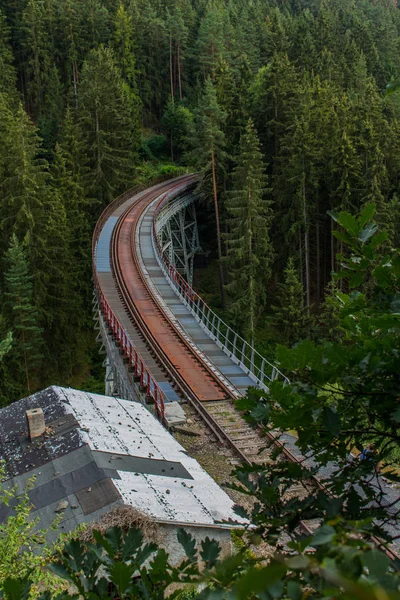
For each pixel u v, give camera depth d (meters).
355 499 3.26
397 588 1.54
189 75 101.38
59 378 42.50
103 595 2.58
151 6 106.06
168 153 87.62
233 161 53.16
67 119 55.78
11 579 2.38
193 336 29.02
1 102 50.94
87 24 90.19
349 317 3.72
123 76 90.81
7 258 37.78
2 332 36.28
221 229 61.88
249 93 58.19
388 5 146.62
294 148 46.31
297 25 97.69
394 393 3.35
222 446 18.61
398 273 3.46
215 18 98.81
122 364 25.55
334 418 3.28
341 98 57.53
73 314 44.09
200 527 11.59
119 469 13.55
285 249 48.38
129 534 2.78
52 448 14.59
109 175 58.22
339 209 43.44
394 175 49.19
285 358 3.32
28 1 87.69
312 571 1.84
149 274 38.56
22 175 39.81
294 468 3.66
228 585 2.09
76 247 47.78
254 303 41.44
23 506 9.60
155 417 18.81
